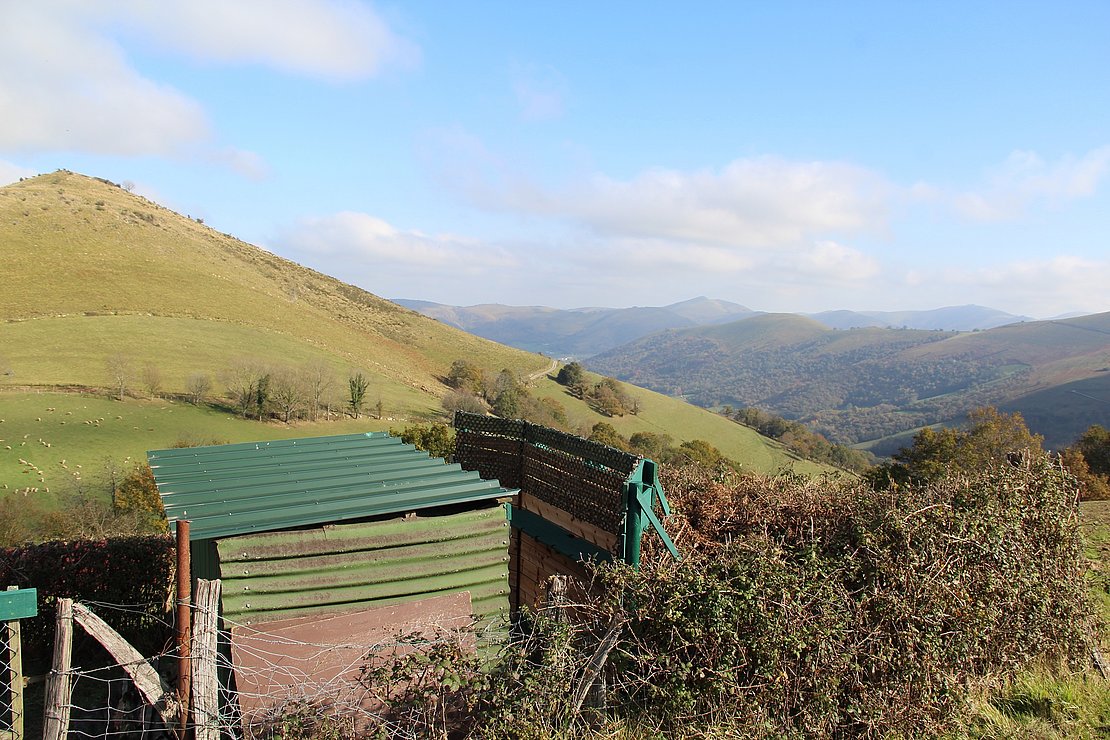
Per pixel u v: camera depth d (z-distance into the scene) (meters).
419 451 6.21
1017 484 5.50
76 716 4.35
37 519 22.75
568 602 3.87
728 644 3.89
